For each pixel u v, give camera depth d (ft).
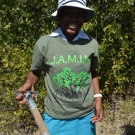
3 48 11.62
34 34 11.82
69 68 6.92
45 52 6.98
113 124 12.64
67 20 6.84
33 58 7.14
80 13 6.88
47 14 11.51
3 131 11.97
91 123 7.52
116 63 11.94
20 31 11.76
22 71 11.37
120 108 13.33
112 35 11.45
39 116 6.40
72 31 6.84
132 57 12.61
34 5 11.51
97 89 7.70
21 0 11.57
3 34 11.70
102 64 11.91
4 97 11.59
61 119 7.23
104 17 11.61
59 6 6.82
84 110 7.27
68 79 6.97
